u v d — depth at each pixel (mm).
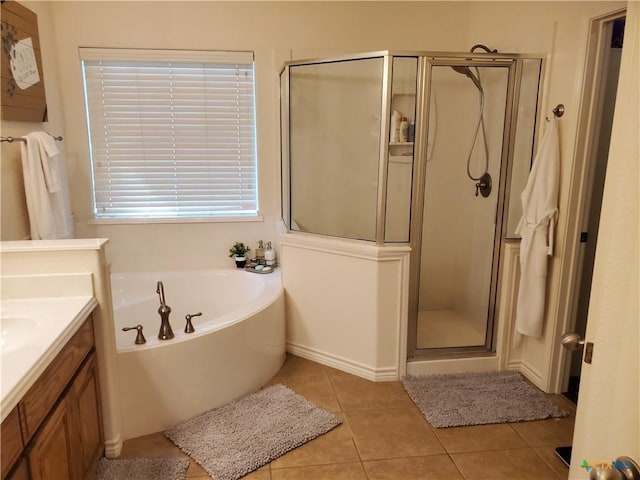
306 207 2881
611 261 890
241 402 2463
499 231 2738
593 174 2375
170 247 3355
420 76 2475
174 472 1952
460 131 2869
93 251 1871
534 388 2635
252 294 3145
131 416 2172
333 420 2316
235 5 3082
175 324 3229
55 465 1476
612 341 896
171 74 3133
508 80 2590
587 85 2252
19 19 2426
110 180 3227
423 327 3111
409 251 2576
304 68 2758
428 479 1941
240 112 3252
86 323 1833
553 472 1984
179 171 3281
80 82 3037
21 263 1834
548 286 2564
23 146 2367
